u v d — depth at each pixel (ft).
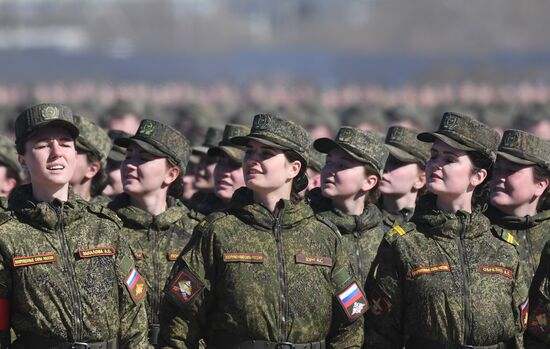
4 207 67.72
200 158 103.91
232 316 65.51
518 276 69.56
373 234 82.64
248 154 67.51
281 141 66.85
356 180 79.30
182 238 80.69
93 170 86.17
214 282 66.13
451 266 68.13
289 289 65.98
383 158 80.38
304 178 69.26
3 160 96.84
